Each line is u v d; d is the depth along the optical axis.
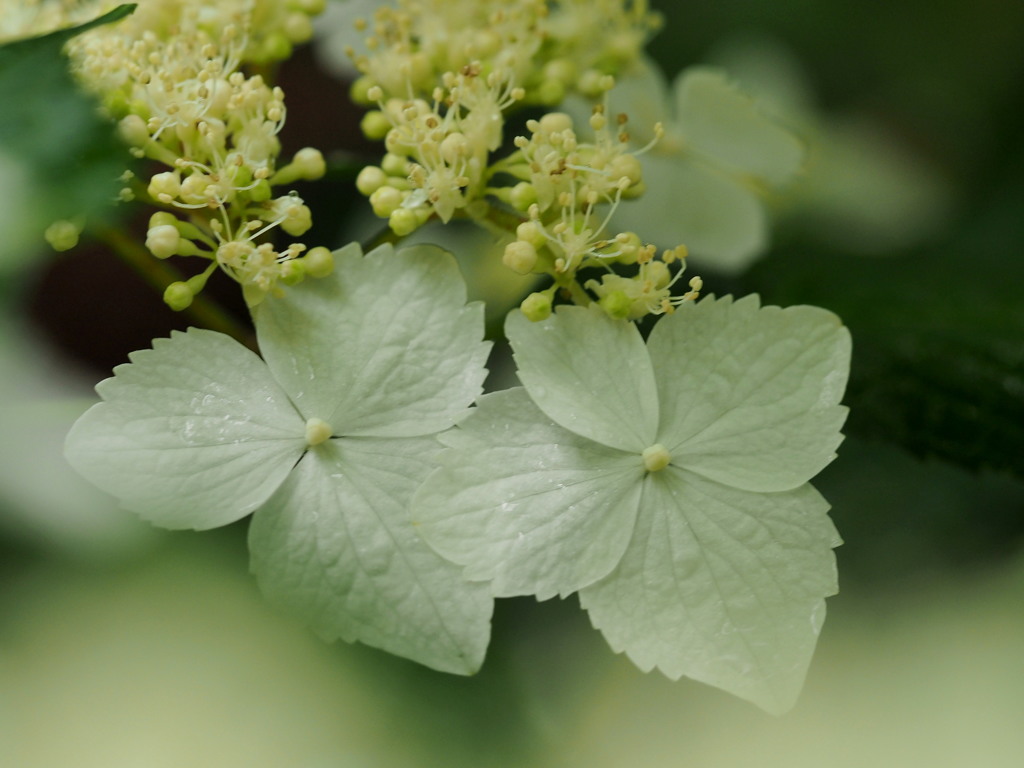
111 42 0.27
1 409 0.27
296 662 0.25
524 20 0.29
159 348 0.26
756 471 0.26
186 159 0.26
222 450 0.26
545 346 0.26
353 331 0.26
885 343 0.30
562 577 0.26
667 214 0.34
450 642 0.26
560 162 0.27
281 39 0.29
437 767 0.25
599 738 0.26
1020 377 0.30
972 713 0.26
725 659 0.26
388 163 0.27
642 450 0.26
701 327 0.27
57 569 0.25
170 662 0.25
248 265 0.26
